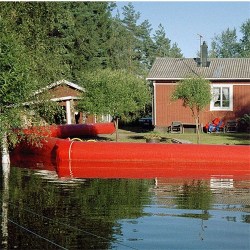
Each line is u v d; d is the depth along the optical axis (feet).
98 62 182.80
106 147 64.80
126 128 135.54
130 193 44.45
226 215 36.32
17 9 68.69
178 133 109.81
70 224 33.91
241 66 120.67
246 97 114.93
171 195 43.39
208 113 115.55
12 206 39.37
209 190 45.65
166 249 28.89
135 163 63.72
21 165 64.18
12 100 51.13
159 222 34.45
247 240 30.42
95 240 30.42
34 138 60.23
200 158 61.98
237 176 54.39
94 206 39.19
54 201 41.19
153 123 118.42
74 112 115.03
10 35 51.21
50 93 61.62
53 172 57.77
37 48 66.54
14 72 49.60
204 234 31.65
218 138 95.30
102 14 195.62
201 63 120.67
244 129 113.50
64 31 171.53
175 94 92.48
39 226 33.32
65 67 71.20
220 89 115.75
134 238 30.76
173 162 62.85
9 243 29.68
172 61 124.16
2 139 57.98
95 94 84.17
